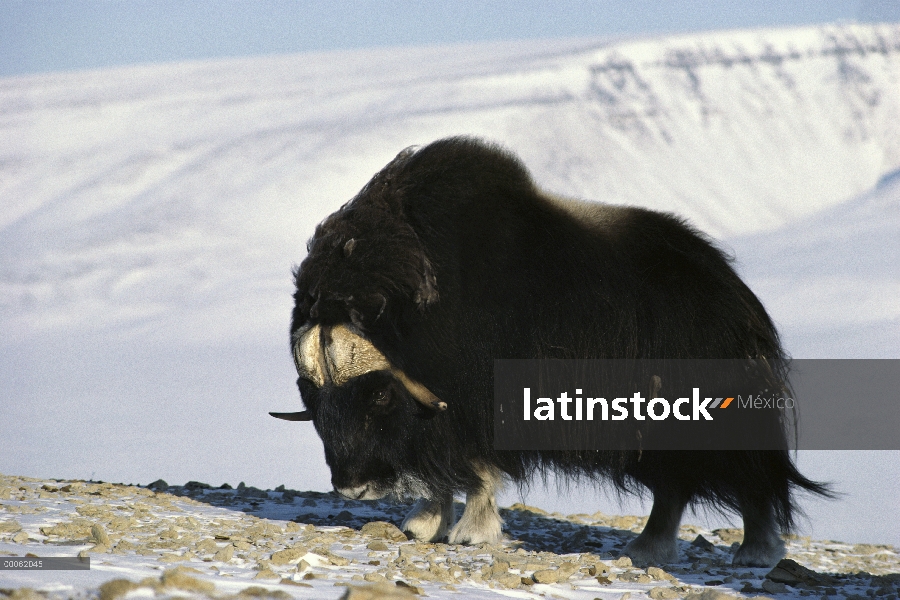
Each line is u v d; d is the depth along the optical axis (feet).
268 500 97.14
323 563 62.13
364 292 69.77
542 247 75.61
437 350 72.13
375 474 71.56
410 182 75.41
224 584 48.78
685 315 75.87
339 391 69.87
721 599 55.57
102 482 100.01
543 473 78.69
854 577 75.00
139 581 45.93
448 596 53.78
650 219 80.94
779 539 78.54
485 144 79.87
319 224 75.31
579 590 60.80
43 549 59.00
